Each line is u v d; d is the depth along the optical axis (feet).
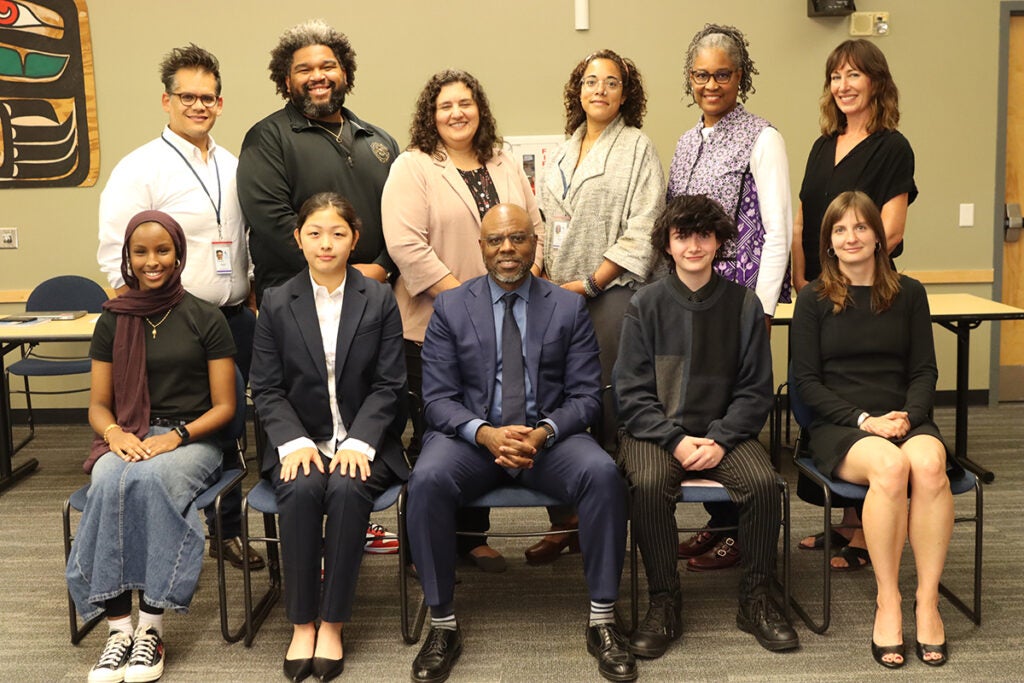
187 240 10.47
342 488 7.96
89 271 16.56
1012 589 9.30
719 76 9.73
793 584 9.50
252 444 15.61
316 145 10.32
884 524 7.87
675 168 10.23
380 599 9.45
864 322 8.84
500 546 10.79
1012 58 16.19
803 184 11.18
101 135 16.19
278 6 15.78
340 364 8.61
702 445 8.41
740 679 7.70
